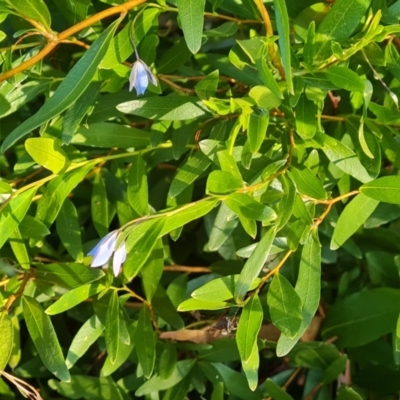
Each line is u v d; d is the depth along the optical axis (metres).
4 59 0.25
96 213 0.27
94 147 0.28
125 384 0.29
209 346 0.28
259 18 0.26
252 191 0.22
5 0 0.22
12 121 0.30
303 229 0.22
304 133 0.22
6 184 0.23
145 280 0.26
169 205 0.26
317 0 0.26
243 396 0.28
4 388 0.29
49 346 0.24
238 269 0.29
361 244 0.31
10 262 0.28
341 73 0.21
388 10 0.24
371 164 0.24
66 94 0.20
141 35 0.23
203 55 0.28
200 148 0.23
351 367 0.30
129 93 0.26
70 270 0.25
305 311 0.22
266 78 0.20
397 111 0.24
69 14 0.25
